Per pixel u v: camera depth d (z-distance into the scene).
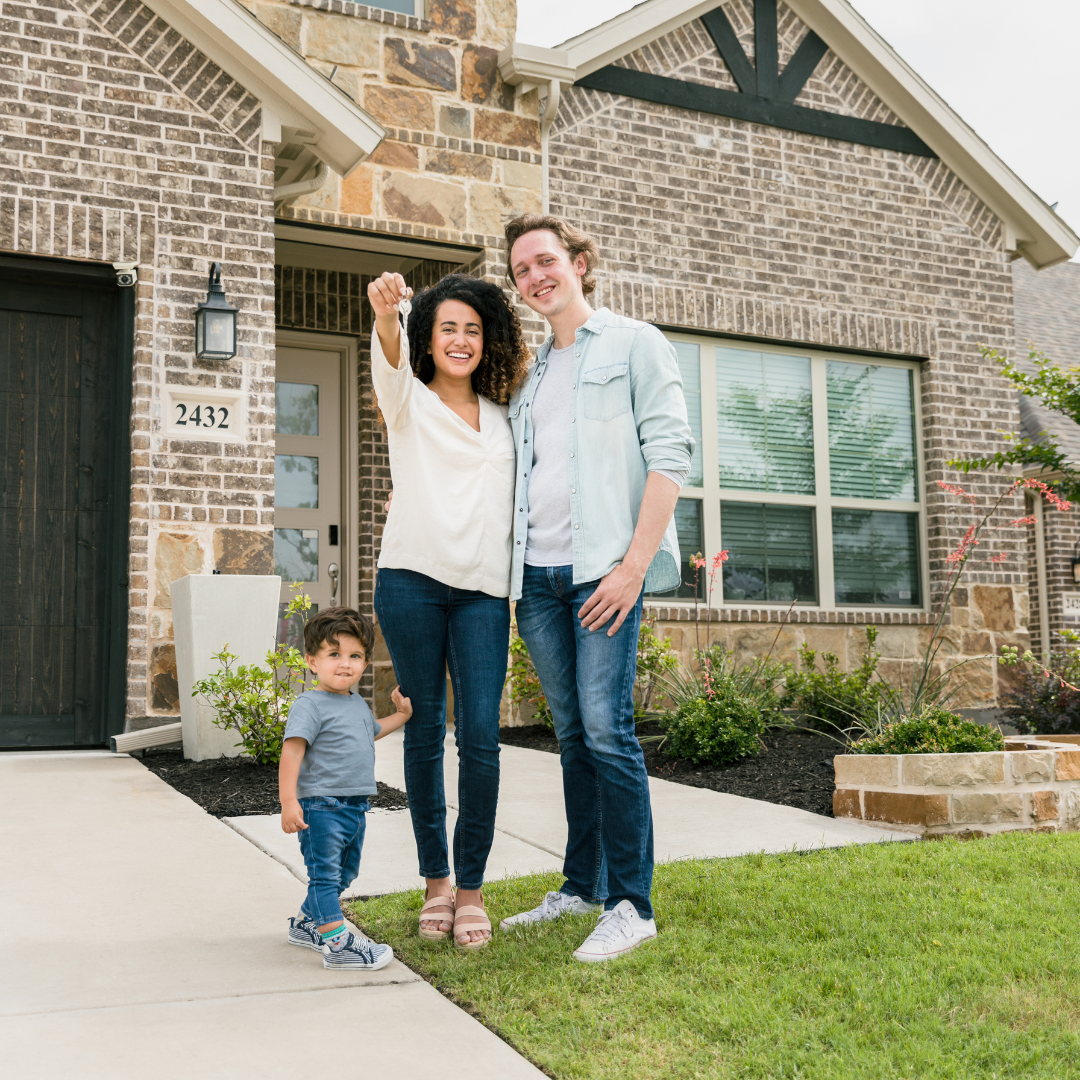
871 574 9.07
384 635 2.98
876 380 9.29
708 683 6.58
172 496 6.18
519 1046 2.25
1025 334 11.80
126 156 6.23
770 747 6.48
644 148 8.34
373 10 7.46
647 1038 2.28
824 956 2.79
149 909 3.15
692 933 2.96
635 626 2.95
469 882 2.95
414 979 2.66
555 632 3.04
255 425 6.39
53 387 6.18
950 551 9.12
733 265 8.60
